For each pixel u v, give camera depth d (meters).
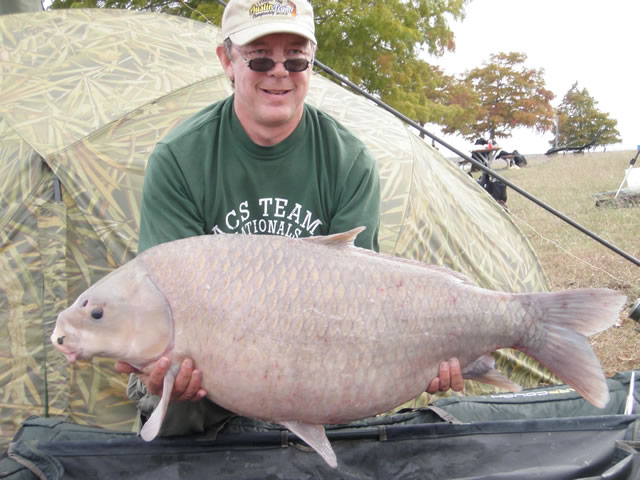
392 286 2.01
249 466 2.27
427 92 24.41
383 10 11.42
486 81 35.78
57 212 2.92
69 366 2.82
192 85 3.47
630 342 4.15
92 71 3.43
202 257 1.96
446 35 13.59
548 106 35.81
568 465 2.25
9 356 2.80
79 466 2.22
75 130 3.08
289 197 2.41
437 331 2.05
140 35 3.79
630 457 2.22
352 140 2.50
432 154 4.21
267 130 2.30
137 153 3.10
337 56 11.73
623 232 6.93
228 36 2.25
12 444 2.27
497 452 2.36
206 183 2.36
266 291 1.93
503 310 2.09
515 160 20.22
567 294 2.09
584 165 16.94
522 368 3.56
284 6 2.18
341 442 2.40
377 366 2.00
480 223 3.99
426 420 2.64
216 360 1.94
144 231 2.34
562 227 7.42
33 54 3.49
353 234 2.02
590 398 2.01
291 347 1.93
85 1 10.03
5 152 2.99
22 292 2.84
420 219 3.44
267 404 1.99
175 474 2.22
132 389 2.48
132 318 1.94
